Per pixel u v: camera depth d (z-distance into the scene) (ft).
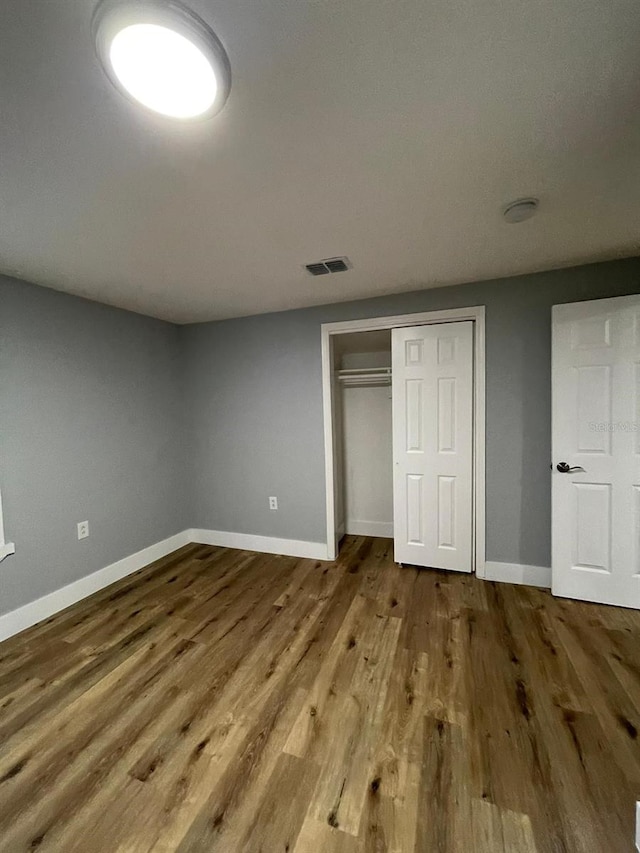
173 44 2.81
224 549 11.74
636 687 5.61
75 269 7.23
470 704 5.37
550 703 5.35
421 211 5.45
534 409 8.53
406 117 3.66
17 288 7.69
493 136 3.97
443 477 9.52
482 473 9.00
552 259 7.47
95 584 9.15
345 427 12.46
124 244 6.24
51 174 4.36
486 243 6.61
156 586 9.34
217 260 6.98
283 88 3.26
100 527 9.37
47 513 8.18
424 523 9.78
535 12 2.72
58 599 8.30
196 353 11.89
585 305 7.64
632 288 7.57
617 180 4.81
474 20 2.77
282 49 2.93
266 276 7.87
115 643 7.03
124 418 10.11
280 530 11.26
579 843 3.66
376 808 4.02
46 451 8.19
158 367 11.23
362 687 5.76
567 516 8.04
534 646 6.60
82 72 3.01
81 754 4.74
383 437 12.09
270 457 11.21
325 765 4.52
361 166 4.40
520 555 8.84
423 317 9.22
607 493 7.70
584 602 7.97
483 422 8.92
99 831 3.86
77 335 8.89
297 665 6.30
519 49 3.00
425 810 3.99
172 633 7.31
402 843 3.69
